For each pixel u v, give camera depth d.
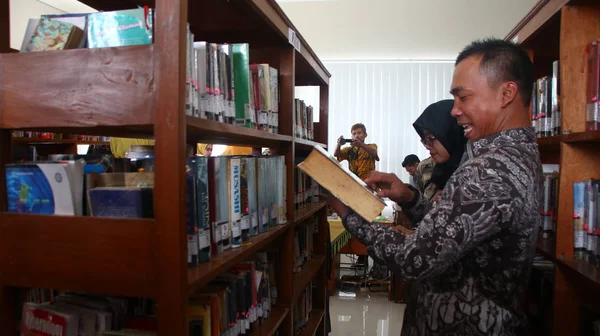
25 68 0.87
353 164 4.71
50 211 0.89
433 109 1.61
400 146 6.03
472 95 1.07
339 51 6.08
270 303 1.67
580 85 1.44
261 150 2.51
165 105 0.79
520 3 5.66
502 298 1.03
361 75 6.06
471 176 0.96
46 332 0.97
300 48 1.87
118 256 0.83
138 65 0.80
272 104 1.60
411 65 5.98
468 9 5.79
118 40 0.88
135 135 1.29
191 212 0.95
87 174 0.90
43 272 0.88
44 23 0.93
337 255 4.52
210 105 1.08
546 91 1.75
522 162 0.98
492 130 1.07
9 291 0.94
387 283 4.39
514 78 1.03
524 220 0.95
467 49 1.12
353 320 3.61
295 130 2.03
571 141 1.40
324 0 6.00
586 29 1.43
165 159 0.79
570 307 1.48
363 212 1.07
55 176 0.87
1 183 0.92
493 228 0.92
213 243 1.08
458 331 1.05
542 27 1.69
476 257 1.02
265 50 1.78
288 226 1.66
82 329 0.98
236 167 1.19
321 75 2.52
